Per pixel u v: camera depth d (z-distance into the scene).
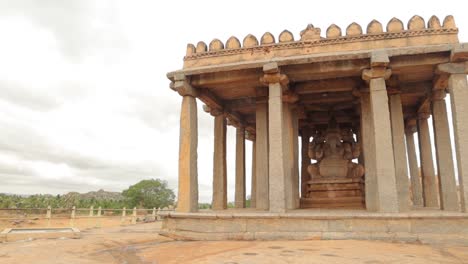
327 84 16.38
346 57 13.47
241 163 21.94
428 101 18.12
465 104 12.80
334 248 10.36
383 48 13.65
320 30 14.53
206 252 10.30
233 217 13.18
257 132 17.27
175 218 14.38
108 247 11.84
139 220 40.47
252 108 20.08
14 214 38.34
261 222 12.98
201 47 15.77
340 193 18.80
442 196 15.60
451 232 11.77
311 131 23.42
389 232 12.01
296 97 16.62
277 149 13.69
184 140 15.22
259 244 11.59
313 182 19.48
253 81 15.48
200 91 16.52
